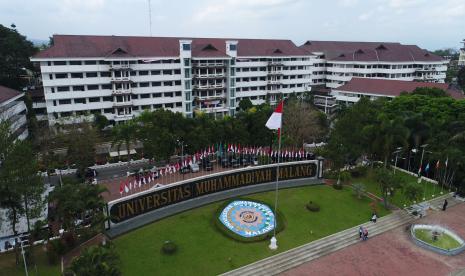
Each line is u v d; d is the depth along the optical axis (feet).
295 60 371.97
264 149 241.35
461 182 181.37
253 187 180.86
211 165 215.72
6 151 109.81
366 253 128.26
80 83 258.37
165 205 155.12
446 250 128.16
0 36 292.61
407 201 170.91
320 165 194.49
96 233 130.21
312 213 155.43
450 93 291.38
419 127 200.03
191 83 302.25
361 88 346.13
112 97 274.98
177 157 236.43
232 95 326.65
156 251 122.83
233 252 123.65
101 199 123.44
